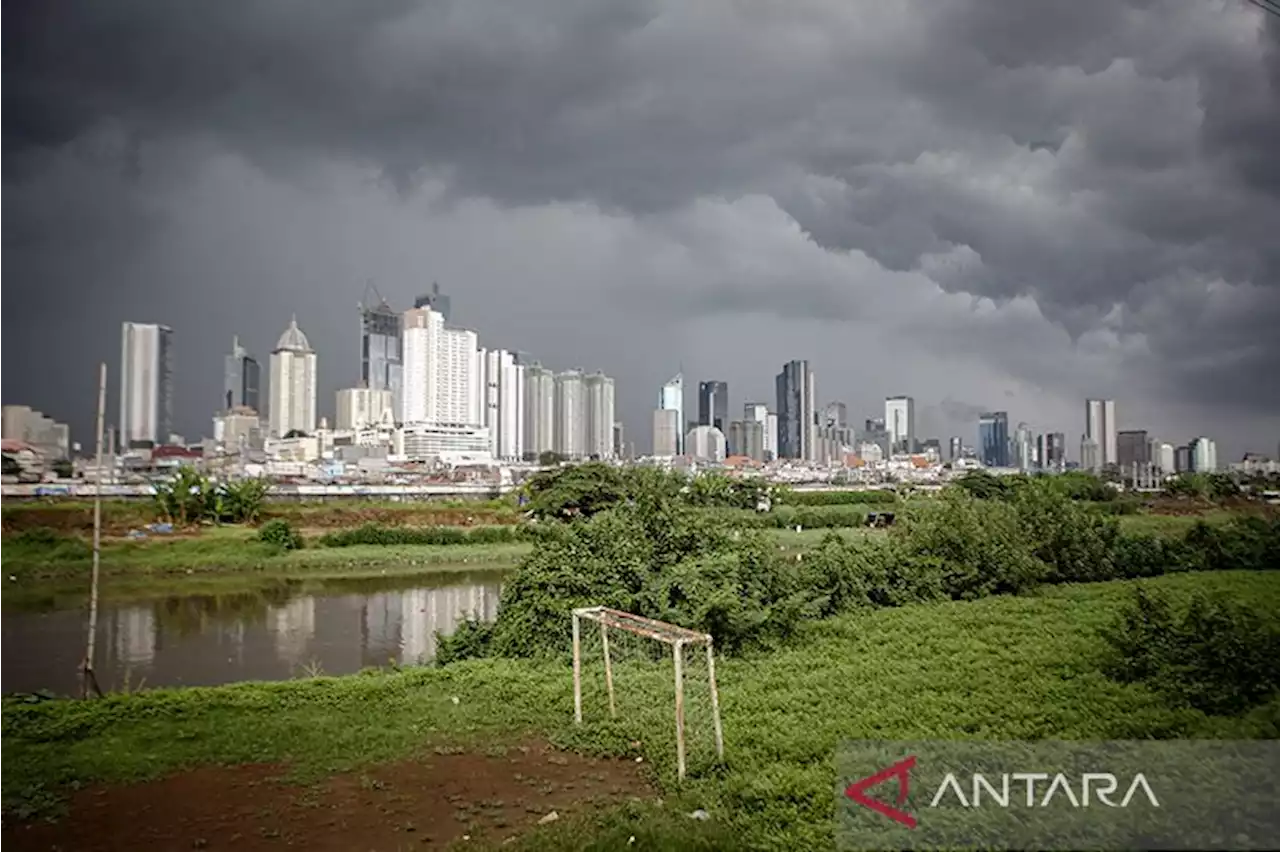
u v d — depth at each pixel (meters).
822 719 13.25
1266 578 29.42
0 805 10.80
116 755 12.66
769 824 9.67
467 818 10.42
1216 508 60.44
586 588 19.81
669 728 13.23
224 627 30.83
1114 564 31.31
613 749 12.72
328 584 41.50
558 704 15.07
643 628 12.69
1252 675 13.91
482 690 16.25
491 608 34.94
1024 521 31.30
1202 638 14.98
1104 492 62.75
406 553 51.00
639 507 23.69
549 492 43.03
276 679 23.05
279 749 12.90
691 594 19.22
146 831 10.11
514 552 51.75
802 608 21.28
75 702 15.59
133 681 22.72
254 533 53.59
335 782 11.63
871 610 23.92
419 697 15.86
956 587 26.58
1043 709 13.36
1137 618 16.36
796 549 49.69
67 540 47.97
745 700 14.52
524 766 12.23
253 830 10.10
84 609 34.25
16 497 62.44
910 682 15.27
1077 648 17.67
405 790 11.33
